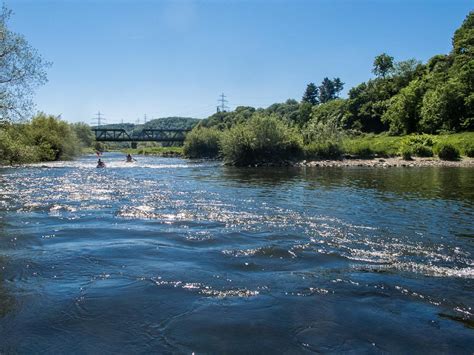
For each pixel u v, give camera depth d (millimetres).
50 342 5203
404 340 5270
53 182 25859
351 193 19969
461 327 5641
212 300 6508
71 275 7691
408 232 11344
